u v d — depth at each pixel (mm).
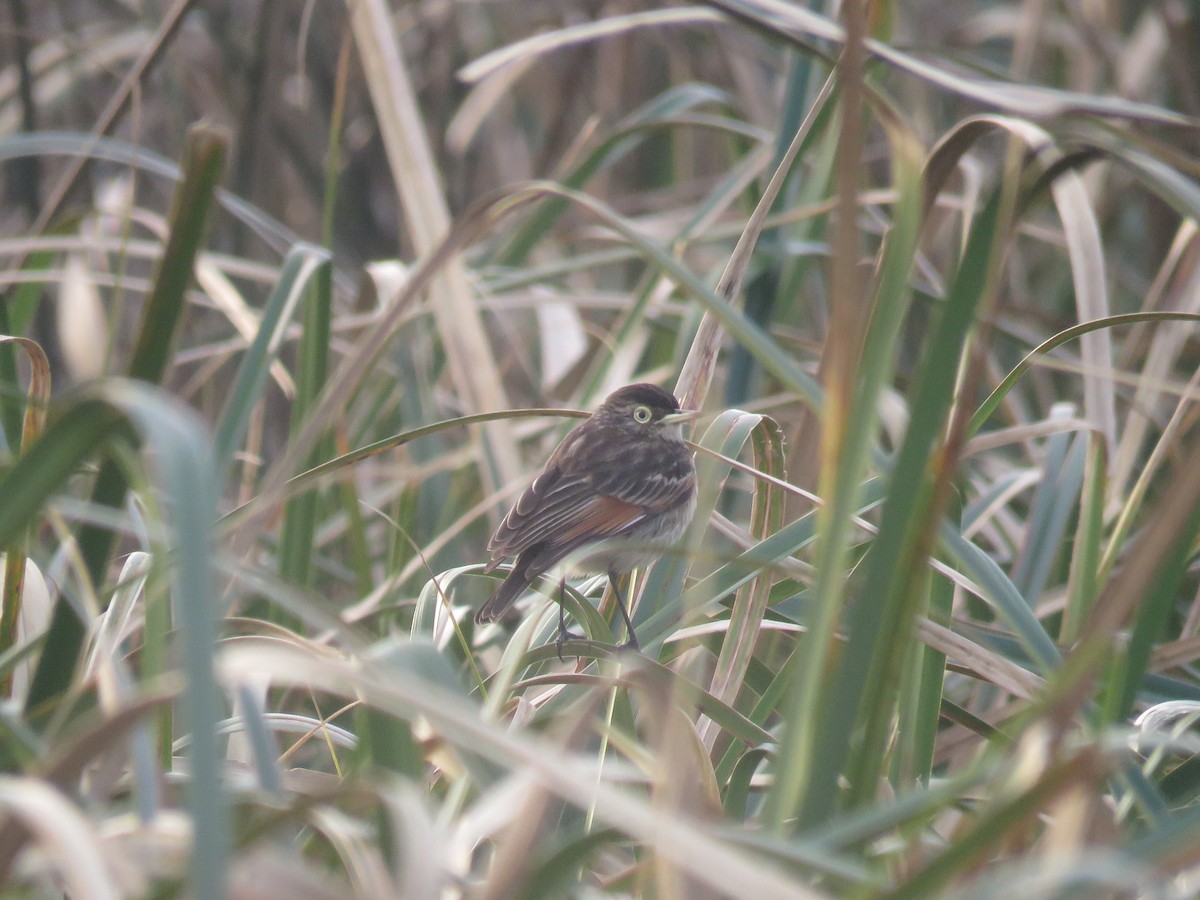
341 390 5414
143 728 4523
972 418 6512
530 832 3889
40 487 4352
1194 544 5840
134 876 3621
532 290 12828
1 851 3611
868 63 9711
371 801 4387
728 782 6090
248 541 5418
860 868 4254
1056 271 15062
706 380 8344
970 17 18594
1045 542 8336
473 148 16656
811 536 6484
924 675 6105
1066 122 5414
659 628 6543
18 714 5457
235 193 14516
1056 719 4082
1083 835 4398
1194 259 10422
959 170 13984
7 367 7930
